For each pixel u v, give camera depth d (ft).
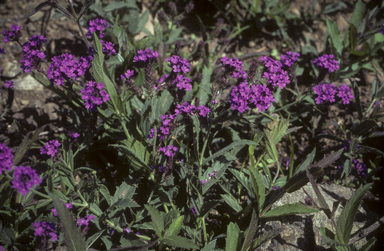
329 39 3.37
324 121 3.33
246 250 2.48
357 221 2.65
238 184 2.84
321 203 2.40
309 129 3.27
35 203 2.45
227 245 2.43
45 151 2.51
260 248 2.58
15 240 2.49
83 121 2.89
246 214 2.64
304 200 2.68
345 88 2.77
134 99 2.98
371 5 3.94
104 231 2.57
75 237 2.29
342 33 3.83
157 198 2.63
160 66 3.34
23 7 3.79
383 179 2.97
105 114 2.84
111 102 2.59
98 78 2.54
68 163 2.53
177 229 2.45
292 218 2.62
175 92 2.73
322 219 2.61
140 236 2.53
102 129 3.01
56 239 2.37
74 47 3.68
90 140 2.81
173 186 2.64
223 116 2.65
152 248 2.61
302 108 3.33
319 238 2.55
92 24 2.78
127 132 2.68
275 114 3.31
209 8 4.01
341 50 3.40
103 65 2.51
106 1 3.64
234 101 2.50
